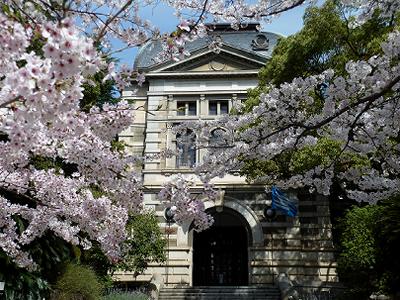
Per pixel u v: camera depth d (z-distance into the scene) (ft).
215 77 74.95
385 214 44.37
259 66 74.95
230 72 74.33
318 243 65.98
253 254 65.82
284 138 25.11
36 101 10.74
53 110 11.19
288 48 56.90
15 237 22.90
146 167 69.67
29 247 31.68
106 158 18.71
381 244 46.60
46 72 10.22
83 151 17.74
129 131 72.84
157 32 17.11
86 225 21.49
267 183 37.35
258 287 59.57
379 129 24.00
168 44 17.26
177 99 74.64
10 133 12.05
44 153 17.25
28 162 19.06
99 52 13.79
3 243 22.66
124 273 64.39
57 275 36.09
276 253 65.62
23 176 20.36
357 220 50.49
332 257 64.69
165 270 65.10
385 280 45.60
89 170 19.35
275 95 25.07
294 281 60.03
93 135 17.44
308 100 24.95
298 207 67.97
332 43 52.60
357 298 48.75
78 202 21.09
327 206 67.77
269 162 47.80
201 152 70.18
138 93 75.56
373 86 21.72
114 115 17.16
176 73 74.74
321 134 24.75
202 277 75.46
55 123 12.70
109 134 17.42
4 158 16.85
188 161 70.28
